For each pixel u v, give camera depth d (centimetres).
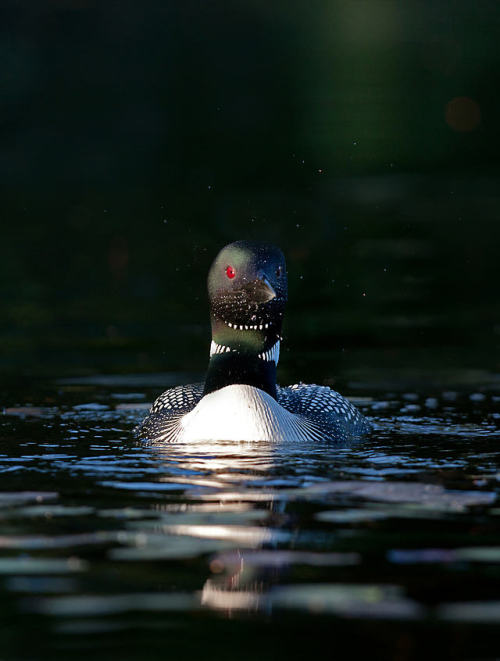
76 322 2069
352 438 1202
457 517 839
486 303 2198
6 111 4262
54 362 1748
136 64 4881
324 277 2414
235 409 1162
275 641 610
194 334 1972
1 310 2177
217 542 779
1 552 756
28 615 645
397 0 5709
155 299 2267
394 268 2470
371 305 2195
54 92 4488
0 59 4806
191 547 766
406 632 618
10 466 1044
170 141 3888
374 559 737
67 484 963
